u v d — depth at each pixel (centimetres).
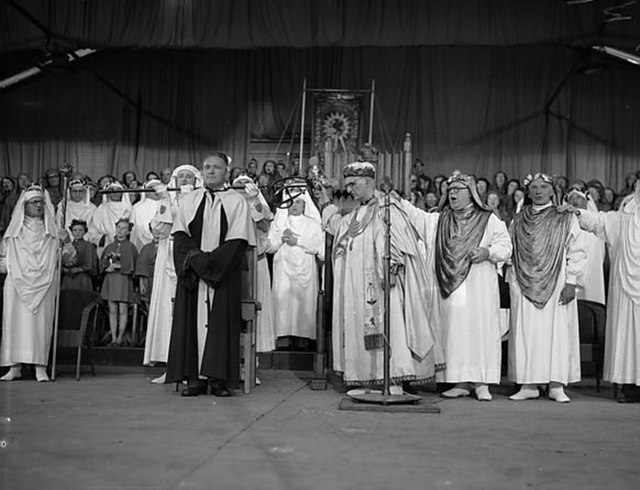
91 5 1300
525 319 731
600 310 855
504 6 1278
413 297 689
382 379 678
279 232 1042
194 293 681
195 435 479
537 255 736
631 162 1584
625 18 1258
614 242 764
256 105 1633
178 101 1638
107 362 978
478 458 429
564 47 1596
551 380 720
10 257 805
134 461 403
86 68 1566
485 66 1619
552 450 458
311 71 1631
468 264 733
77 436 472
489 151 1608
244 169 1457
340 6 1288
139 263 1017
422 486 362
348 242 705
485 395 718
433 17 1281
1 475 372
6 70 1500
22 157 1619
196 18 1289
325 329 785
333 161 925
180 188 788
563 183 1390
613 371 736
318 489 352
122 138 1630
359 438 482
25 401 636
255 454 425
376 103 1619
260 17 1290
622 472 402
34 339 801
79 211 1248
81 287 1007
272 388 748
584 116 1598
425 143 1617
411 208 731
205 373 661
